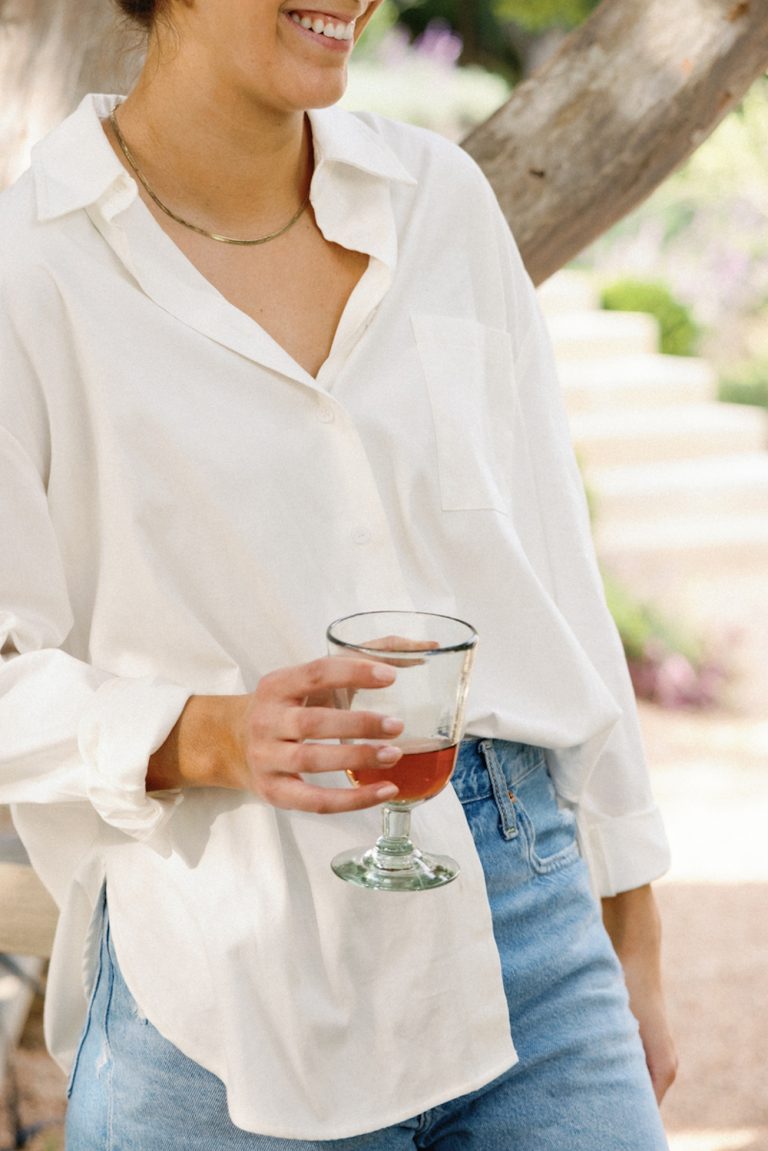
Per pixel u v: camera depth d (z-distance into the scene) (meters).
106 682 1.30
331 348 1.40
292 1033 1.31
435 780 1.19
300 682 1.15
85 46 2.00
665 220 9.46
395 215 1.47
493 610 1.46
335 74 1.30
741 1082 3.46
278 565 1.32
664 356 8.91
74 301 1.30
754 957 4.04
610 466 7.88
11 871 1.93
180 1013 1.33
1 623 1.32
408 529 1.40
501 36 9.45
